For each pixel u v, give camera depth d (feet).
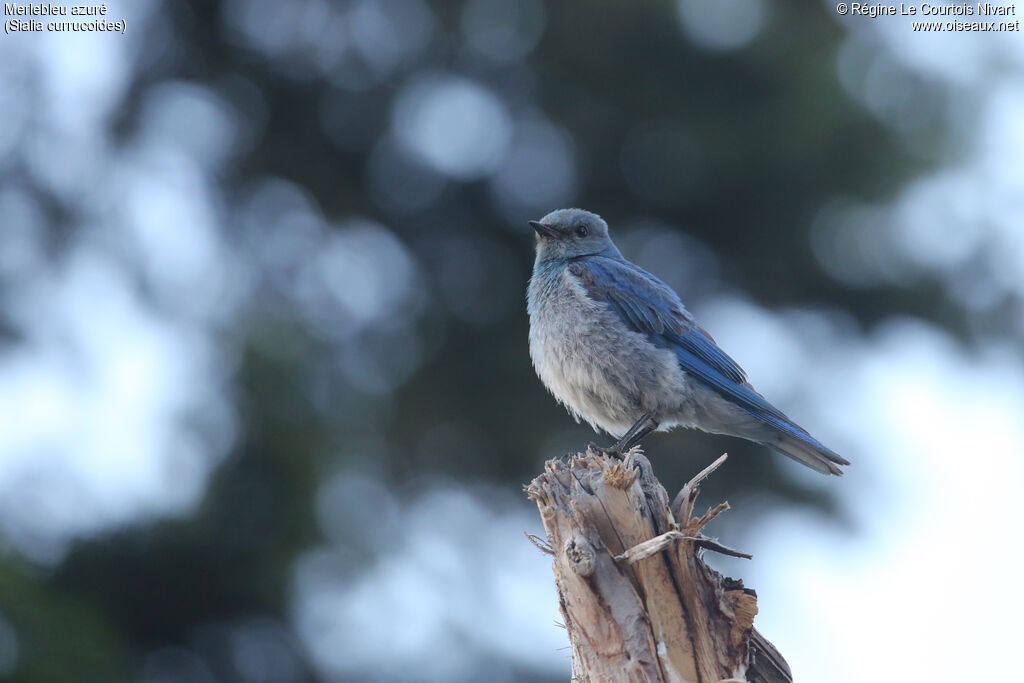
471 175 54.39
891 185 53.01
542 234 38.04
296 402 48.57
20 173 51.88
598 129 54.08
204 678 47.73
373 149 54.03
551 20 52.01
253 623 48.49
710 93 53.26
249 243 54.08
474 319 54.70
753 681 22.85
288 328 50.08
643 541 21.01
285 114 54.54
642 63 53.16
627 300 34.55
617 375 33.35
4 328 49.21
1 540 41.45
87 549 45.88
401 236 55.83
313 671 48.32
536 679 49.73
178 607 47.52
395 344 53.93
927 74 53.01
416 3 52.44
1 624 38.32
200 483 47.26
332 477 49.29
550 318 34.45
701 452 51.98
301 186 54.70
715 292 56.03
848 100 51.72
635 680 20.53
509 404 53.83
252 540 47.29
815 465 34.42
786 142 52.01
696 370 33.83
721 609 20.85
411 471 53.98
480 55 54.13
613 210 55.83
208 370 49.03
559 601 21.75
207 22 53.36
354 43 53.31
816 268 55.16
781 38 52.13
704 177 53.62
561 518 21.54
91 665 39.86
